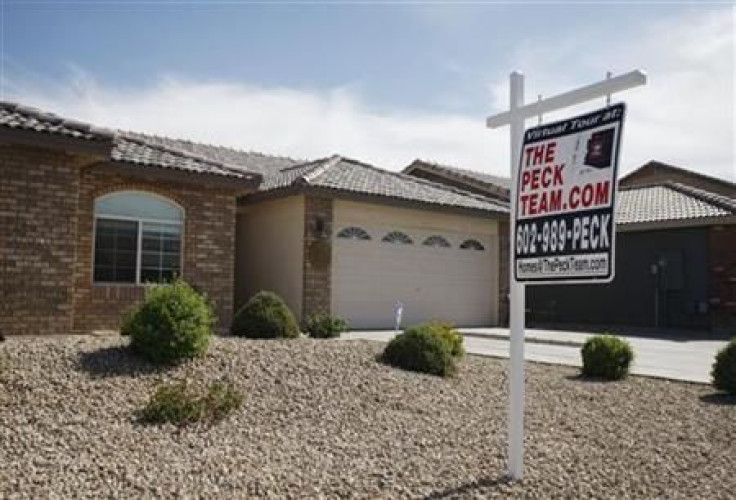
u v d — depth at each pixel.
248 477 4.84
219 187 14.70
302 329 14.36
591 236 4.78
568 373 10.62
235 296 18.56
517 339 5.30
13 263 10.90
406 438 6.12
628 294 23.09
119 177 13.50
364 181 18.20
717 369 9.09
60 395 6.36
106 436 5.55
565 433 6.66
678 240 21.94
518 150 5.53
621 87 4.76
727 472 5.54
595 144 4.82
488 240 20.75
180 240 14.26
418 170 27.19
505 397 8.19
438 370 8.98
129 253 13.62
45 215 11.22
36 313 11.08
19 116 11.27
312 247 16.28
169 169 13.71
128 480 4.64
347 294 17.20
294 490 4.64
